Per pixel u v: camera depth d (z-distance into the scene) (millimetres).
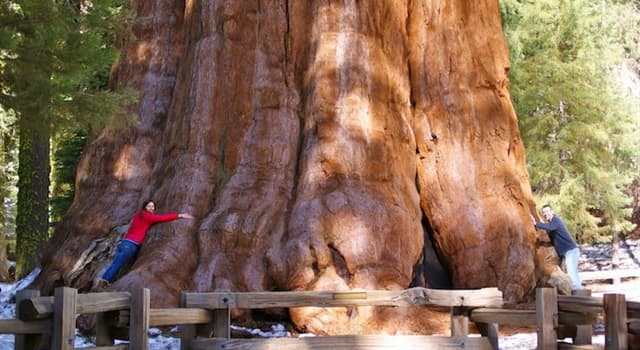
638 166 30516
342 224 13352
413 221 14047
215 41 15062
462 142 15305
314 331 12672
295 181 14312
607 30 29078
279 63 15047
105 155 16531
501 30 16453
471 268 14516
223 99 14875
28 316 7590
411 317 12922
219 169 14555
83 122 12875
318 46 14742
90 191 16438
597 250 33562
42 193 22422
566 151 29047
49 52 12125
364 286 13000
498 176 15219
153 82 16641
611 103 28438
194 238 13883
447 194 15023
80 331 13109
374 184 14023
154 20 16922
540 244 15133
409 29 15812
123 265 14141
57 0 12820
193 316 9836
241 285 13156
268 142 14539
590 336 9656
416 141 15328
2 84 12586
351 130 14172
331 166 13930
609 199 28797
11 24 12250
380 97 14672
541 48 28719
